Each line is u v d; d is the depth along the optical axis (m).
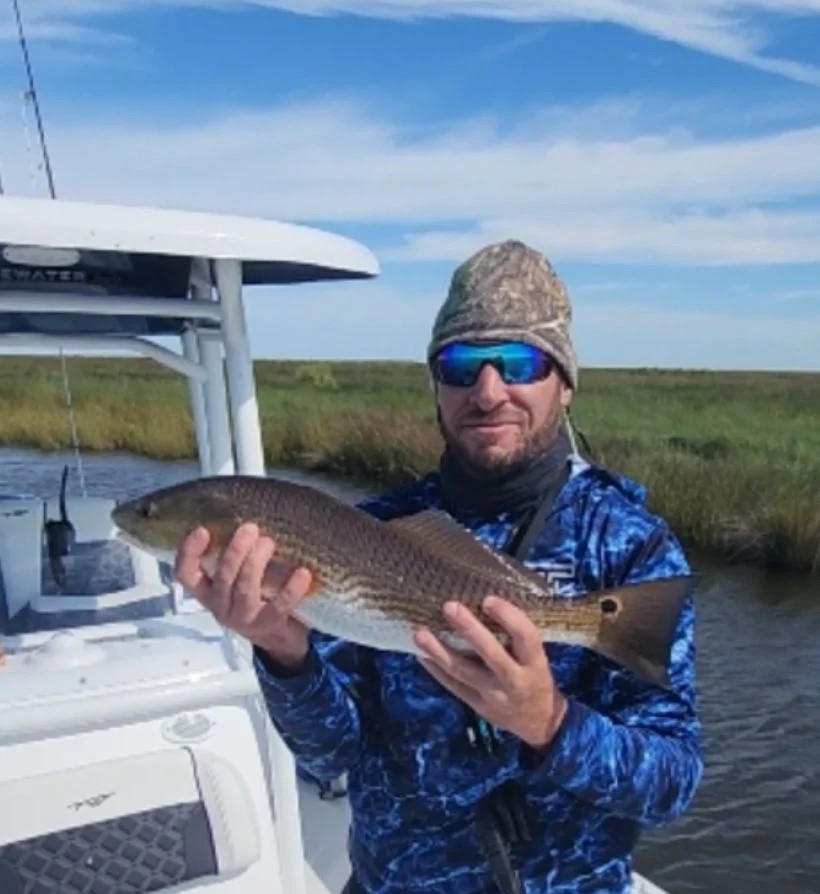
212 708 1.15
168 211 1.14
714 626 4.83
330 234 1.30
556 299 0.90
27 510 1.41
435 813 0.87
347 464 9.52
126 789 1.07
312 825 1.66
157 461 9.17
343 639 0.89
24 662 1.18
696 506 6.39
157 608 1.35
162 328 1.78
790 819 3.01
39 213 1.05
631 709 0.83
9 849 1.00
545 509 0.90
